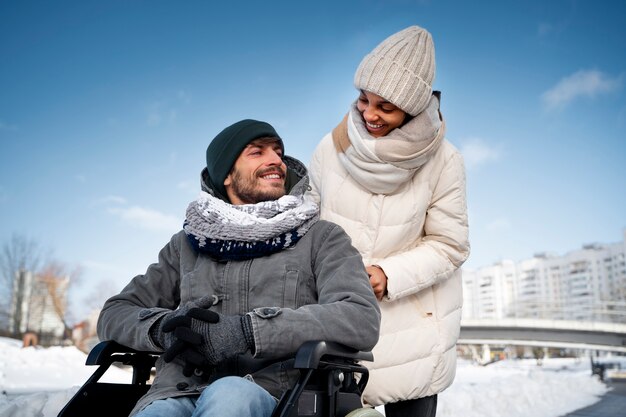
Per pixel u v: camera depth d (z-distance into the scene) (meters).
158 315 2.03
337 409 1.87
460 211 2.81
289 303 2.12
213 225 2.20
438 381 2.84
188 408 1.91
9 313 39.66
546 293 139.12
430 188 2.80
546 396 8.88
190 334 1.84
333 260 2.15
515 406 8.08
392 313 2.78
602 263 133.00
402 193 2.77
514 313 139.75
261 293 2.13
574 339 36.56
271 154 2.35
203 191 2.36
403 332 2.79
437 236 2.84
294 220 2.18
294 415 1.67
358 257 2.17
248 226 2.15
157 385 2.04
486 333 37.62
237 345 1.85
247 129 2.34
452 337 2.89
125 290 2.32
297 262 2.16
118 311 2.17
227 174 2.35
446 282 2.91
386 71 2.53
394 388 2.77
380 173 2.65
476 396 8.30
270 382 2.00
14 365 10.34
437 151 2.78
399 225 2.76
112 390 2.09
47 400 3.69
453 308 2.92
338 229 2.24
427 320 2.84
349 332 1.89
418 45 2.56
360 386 2.08
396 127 2.66
